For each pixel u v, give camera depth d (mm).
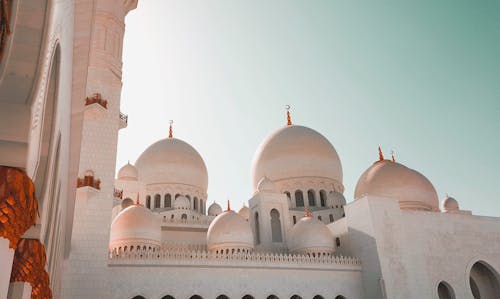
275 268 50125
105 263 37906
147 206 70938
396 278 53156
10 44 7441
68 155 18656
